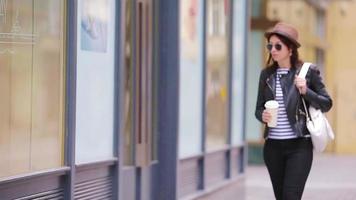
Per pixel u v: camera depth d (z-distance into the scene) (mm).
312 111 9680
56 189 10758
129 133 14055
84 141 11789
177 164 15297
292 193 9633
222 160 19203
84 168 11641
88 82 11930
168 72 15445
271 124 9461
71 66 11070
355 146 39812
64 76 11016
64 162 10984
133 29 14266
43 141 10445
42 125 10414
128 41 14125
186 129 16281
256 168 26406
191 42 16609
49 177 10477
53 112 10711
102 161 12250
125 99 13922
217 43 18797
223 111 19328
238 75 20969
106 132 12625
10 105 9625
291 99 9617
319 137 9594
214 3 18438
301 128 9617
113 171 12852
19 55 9828
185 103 16188
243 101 21406
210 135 18125
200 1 17344
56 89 10797
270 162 9875
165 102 15414
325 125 9664
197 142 17141
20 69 9852
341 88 40812
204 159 17234
